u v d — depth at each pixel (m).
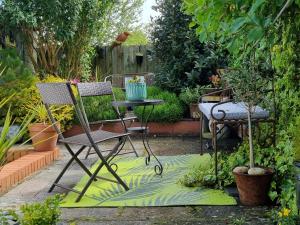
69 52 8.52
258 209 3.17
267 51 3.78
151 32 7.80
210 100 6.18
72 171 4.63
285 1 2.06
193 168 4.38
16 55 6.88
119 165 4.81
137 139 6.72
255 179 3.20
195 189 3.71
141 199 3.50
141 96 4.46
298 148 2.67
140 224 2.93
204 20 2.28
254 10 1.75
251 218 2.97
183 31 7.45
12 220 2.43
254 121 3.65
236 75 3.41
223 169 3.77
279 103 3.70
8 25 7.44
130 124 6.61
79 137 3.88
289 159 3.13
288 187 3.04
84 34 8.55
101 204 3.40
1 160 2.38
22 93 5.89
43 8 7.55
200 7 2.29
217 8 2.14
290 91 3.36
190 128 7.00
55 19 7.76
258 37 1.86
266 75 3.53
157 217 3.06
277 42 3.29
